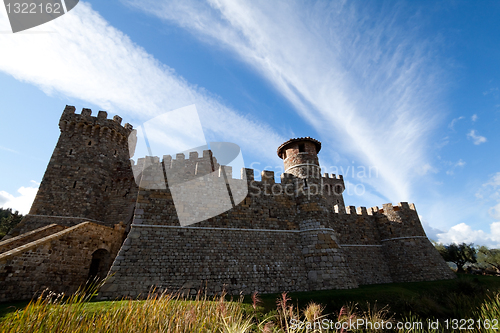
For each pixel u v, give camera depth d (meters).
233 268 18.20
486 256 52.00
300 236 22.33
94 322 7.53
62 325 6.68
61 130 32.12
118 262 15.81
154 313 8.08
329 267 20.27
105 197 31.33
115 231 21.86
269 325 8.88
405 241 28.97
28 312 6.66
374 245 29.69
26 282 14.09
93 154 32.03
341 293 17.27
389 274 28.34
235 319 9.02
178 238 17.97
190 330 7.74
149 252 16.80
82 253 18.09
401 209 30.61
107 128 34.06
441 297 19.45
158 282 15.88
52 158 30.19
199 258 17.70
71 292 16.55
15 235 24.94
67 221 27.62
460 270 49.53
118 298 14.52
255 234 20.59
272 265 19.55
